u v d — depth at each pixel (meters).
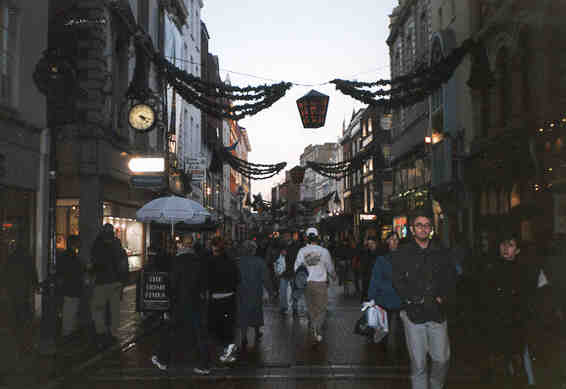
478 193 21.89
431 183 28.34
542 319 6.66
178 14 31.28
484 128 22.11
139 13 23.19
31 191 13.44
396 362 8.41
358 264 19.81
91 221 16.84
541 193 15.22
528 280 6.63
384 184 43.88
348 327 12.20
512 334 6.64
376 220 40.16
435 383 5.45
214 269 8.49
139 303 11.44
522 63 17.67
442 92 26.53
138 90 12.87
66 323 10.59
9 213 12.30
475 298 7.51
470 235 22.44
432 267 5.31
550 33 15.44
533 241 14.61
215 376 7.60
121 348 9.66
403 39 38.00
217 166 23.72
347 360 8.61
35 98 13.50
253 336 11.14
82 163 16.84
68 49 16.39
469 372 7.45
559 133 14.38
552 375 7.01
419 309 5.27
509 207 18.31
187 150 35.00
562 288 7.64
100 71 16.92
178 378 7.52
